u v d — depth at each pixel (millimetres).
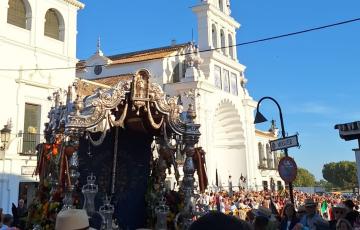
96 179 12094
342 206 8734
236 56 42344
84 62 39500
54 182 11133
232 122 40594
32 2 24734
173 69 36656
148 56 37031
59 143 11305
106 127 11039
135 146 13109
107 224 10523
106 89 11406
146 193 13031
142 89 11484
